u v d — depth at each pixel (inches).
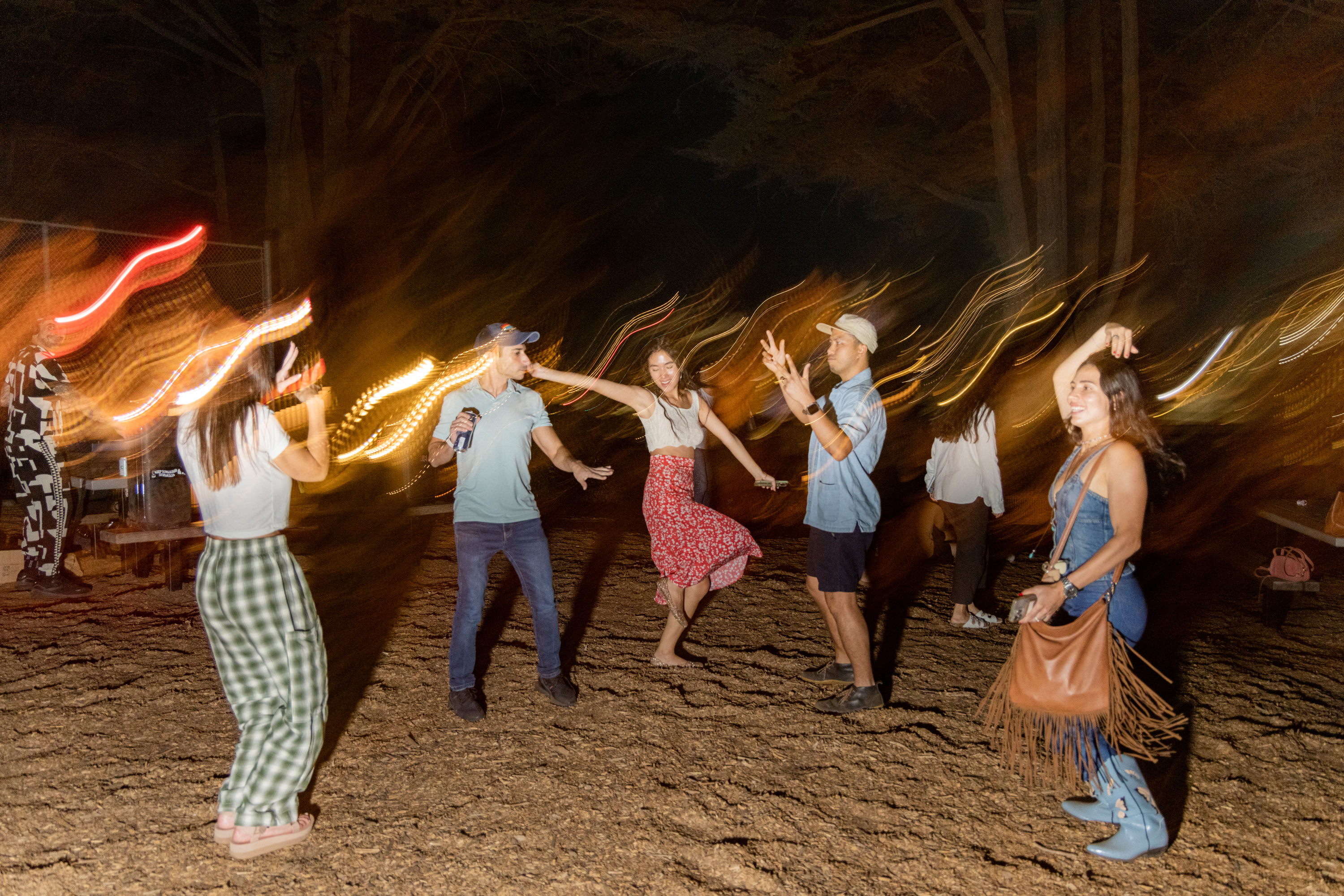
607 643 251.9
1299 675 229.3
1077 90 784.9
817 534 203.3
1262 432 644.7
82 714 201.0
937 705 209.6
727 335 1290.6
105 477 308.2
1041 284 684.7
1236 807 163.8
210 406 142.5
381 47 709.3
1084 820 159.8
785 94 742.5
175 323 411.8
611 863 147.1
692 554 220.8
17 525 379.2
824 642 254.1
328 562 341.1
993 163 772.6
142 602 285.7
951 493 263.9
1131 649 144.8
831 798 167.3
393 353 575.5
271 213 632.4
